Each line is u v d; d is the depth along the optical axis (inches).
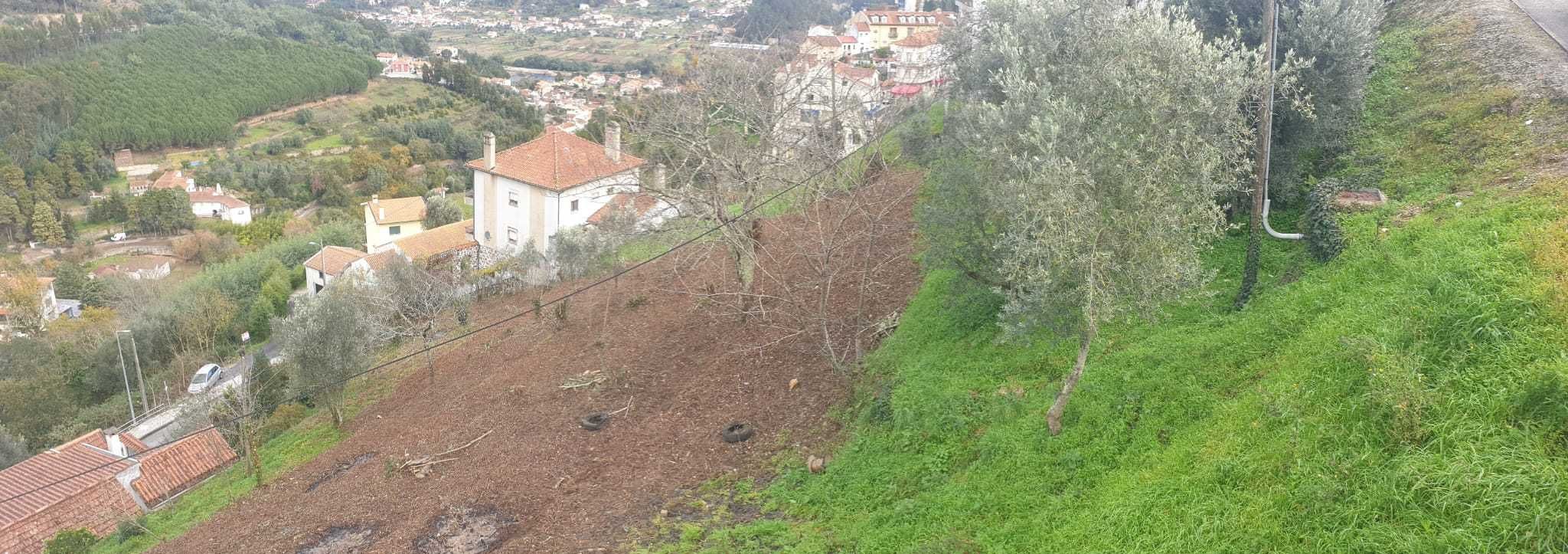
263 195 2851.9
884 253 779.4
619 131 1272.1
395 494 565.6
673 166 806.5
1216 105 421.4
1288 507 297.0
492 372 812.6
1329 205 493.4
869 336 636.7
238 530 581.3
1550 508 246.7
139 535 659.4
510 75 4232.3
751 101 848.3
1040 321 391.2
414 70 4254.4
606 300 954.1
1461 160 490.9
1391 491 277.4
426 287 1119.0
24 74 3021.7
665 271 1008.2
